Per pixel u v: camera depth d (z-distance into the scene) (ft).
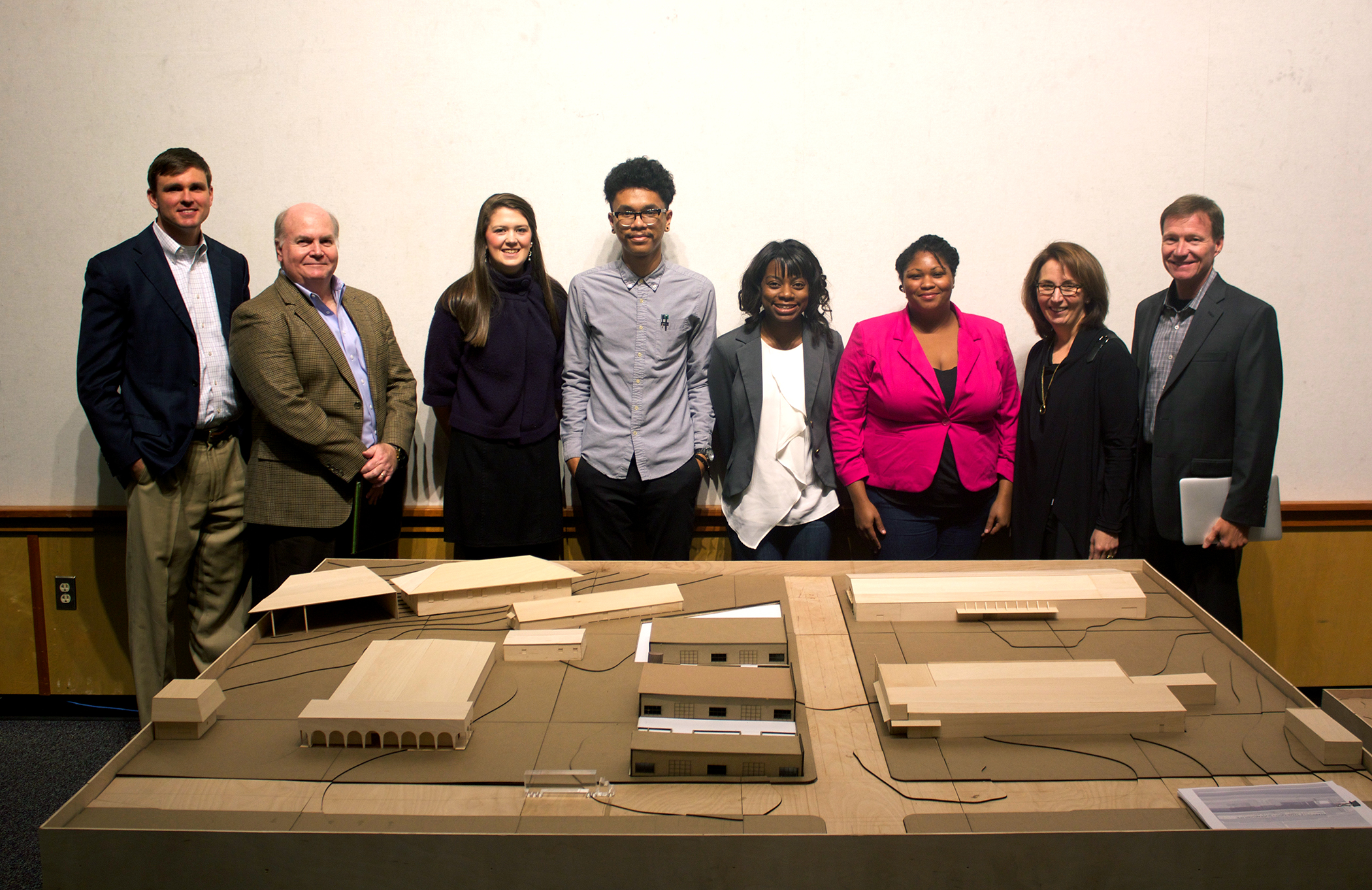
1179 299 7.76
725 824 3.85
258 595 8.82
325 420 7.65
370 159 8.78
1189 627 5.74
